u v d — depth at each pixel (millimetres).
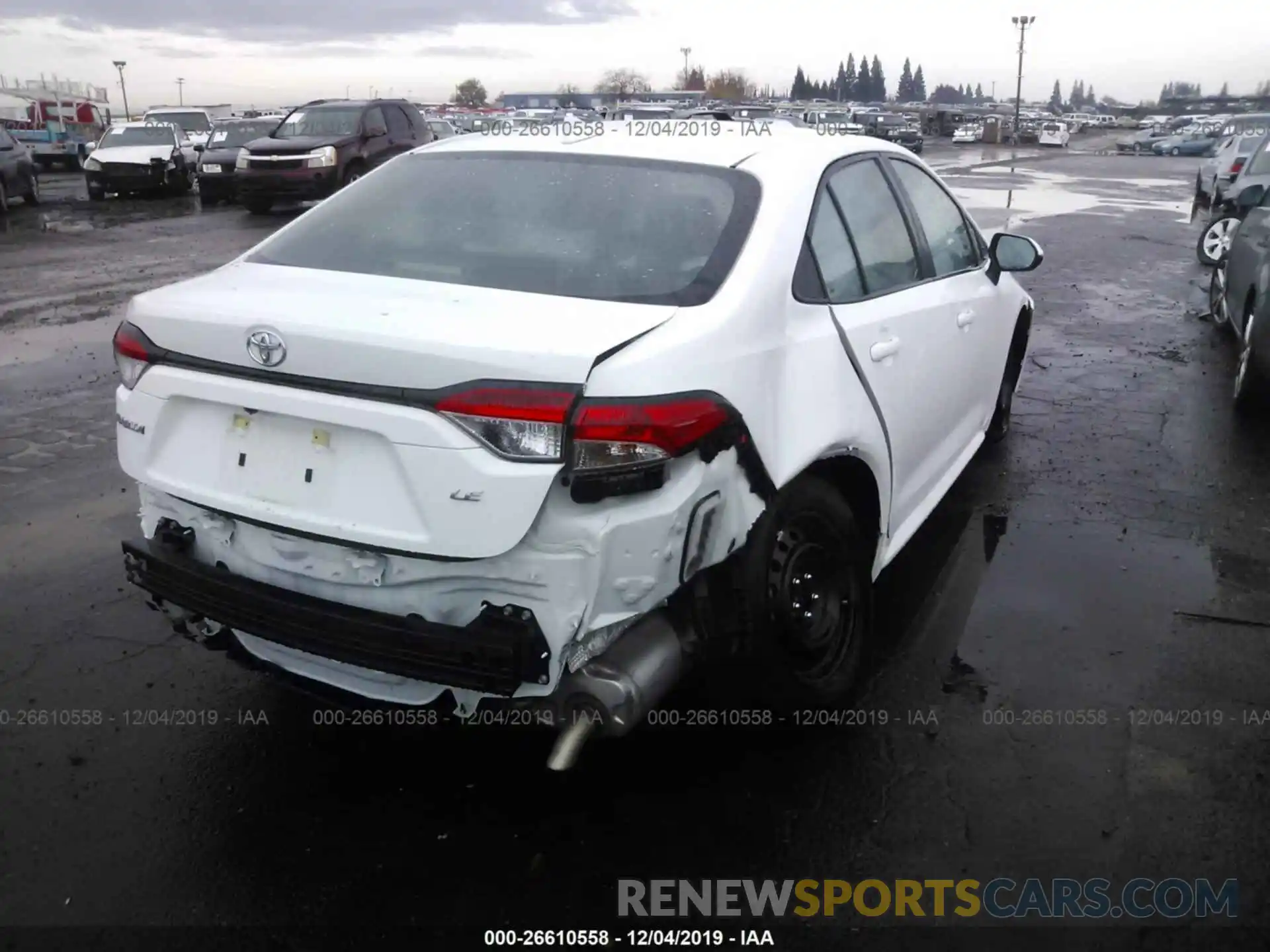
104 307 10477
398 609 2705
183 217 19500
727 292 2928
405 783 3252
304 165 18766
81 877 2840
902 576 4664
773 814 3123
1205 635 4176
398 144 20734
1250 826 3094
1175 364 8469
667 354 2613
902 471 3994
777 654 3221
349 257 3289
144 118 30953
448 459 2506
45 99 36906
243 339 2721
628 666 2646
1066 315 10398
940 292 4348
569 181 3439
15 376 7762
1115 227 18047
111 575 4570
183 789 3205
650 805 3158
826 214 3531
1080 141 81000
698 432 2604
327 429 2682
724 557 2828
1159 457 6219
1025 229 17656
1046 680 3844
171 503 3049
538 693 2652
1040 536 5098
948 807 3164
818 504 3307
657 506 2576
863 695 3713
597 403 2477
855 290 3609
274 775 3275
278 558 2846
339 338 2578
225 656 3943
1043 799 3197
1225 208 14883
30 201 21422
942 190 4824
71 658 3916
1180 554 4910
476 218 3340
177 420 2941
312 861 2920
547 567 2545
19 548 4820
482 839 3018
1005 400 6266
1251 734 3527
